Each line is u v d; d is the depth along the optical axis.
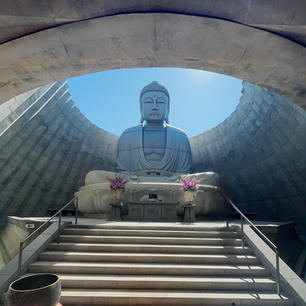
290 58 4.56
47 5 3.77
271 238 7.08
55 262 5.02
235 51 4.64
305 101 5.55
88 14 3.97
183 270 4.80
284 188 12.69
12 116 13.03
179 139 14.67
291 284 4.19
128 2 3.89
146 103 15.16
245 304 4.04
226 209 11.01
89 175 11.26
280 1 3.74
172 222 8.27
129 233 6.23
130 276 4.64
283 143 12.39
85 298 3.99
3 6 3.72
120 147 14.77
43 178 14.89
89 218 10.22
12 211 13.28
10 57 4.52
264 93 13.04
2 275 4.32
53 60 4.71
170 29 4.31
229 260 5.17
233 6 3.90
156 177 12.09
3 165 12.86
